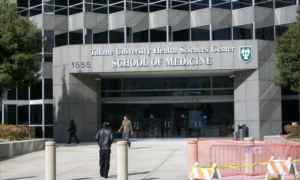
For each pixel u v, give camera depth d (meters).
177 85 28.28
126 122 19.98
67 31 28.81
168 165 13.62
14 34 19.36
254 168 11.31
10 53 19.50
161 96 28.34
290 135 20.20
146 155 16.89
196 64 25.23
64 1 29.02
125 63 25.55
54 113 26.70
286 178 10.73
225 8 27.78
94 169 13.02
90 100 26.69
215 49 25.22
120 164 9.34
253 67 25.22
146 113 28.91
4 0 20.61
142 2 28.16
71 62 26.03
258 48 25.34
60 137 26.23
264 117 25.41
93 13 28.11
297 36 18.98
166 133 28.61
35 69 21.05
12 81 20.12
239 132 25.36
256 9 27.14
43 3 28.67
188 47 25.31
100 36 28.19
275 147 12.75
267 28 27.38
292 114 29.67
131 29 27.78
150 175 11.45
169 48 25.34
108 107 28.86
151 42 25.53
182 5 27.86
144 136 28.62
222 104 28.22
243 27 27.47
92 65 25.80
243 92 25.97
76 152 18.66
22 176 11.68
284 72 19.27
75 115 26.14
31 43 20.14
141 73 26.84
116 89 28.64
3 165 14.22
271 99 25.64
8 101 28.89
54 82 26.83
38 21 28.64
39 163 14.73
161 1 27.83
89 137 26.39
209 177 8.34
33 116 28.81
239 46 25.20
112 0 28.36
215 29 27.39
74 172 12.37
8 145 16.61
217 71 26.27
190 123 28.50
